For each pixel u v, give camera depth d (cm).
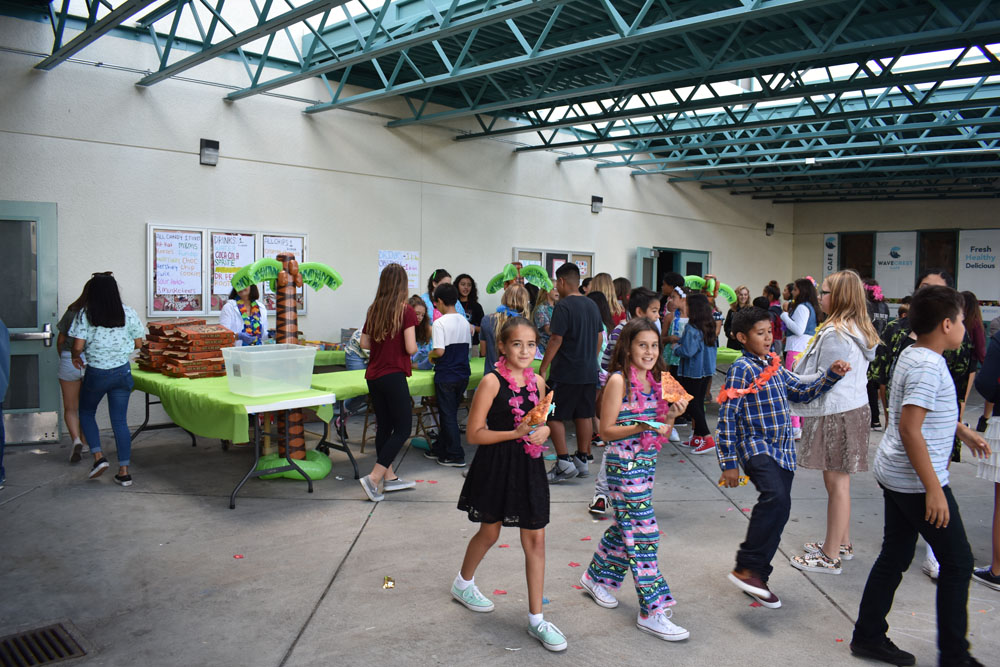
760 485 350
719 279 1542
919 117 1018
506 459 319
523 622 336
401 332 521
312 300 867
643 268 1342
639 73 817
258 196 816
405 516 489
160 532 451
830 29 654
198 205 773
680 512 509
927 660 306
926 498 277
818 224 1702
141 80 716
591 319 574
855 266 1667
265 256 823
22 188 668
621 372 337
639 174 1300
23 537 438
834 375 379
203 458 638
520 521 314
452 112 848
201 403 515
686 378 696
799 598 368
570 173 1184
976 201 1500
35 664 294
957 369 439
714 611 353
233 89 789
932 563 395
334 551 423
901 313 591
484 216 1050
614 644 318
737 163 1258
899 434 294
